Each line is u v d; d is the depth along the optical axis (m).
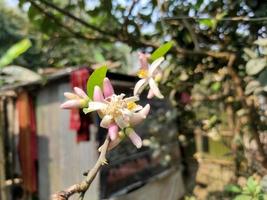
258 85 1.46
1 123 4.29
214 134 3.35
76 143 4.33
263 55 1.48
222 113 3.26
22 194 4.97
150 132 5.04
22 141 4.88
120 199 4.25
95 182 3.98
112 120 0.77
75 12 2.64
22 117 4.84
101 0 2.18
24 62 5.60
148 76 0.96
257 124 2.21
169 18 1.84
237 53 1.97
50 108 4.69
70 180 4.43
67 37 2.55
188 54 2.03
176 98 3.24
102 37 2.46
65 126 4.52
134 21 2.26
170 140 5.05
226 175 4.09
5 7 8.68
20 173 5.00
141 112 0.78
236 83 1.95
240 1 1.81
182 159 5.11
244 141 2.71
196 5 1.95
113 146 0.77
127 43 2.27
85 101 0.81
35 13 2.26
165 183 5.16
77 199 0.73
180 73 2.35
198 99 3.34
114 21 2.35
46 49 3.36
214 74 2.44
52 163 4.68
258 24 1.80
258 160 2.29
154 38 2.34
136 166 4.87
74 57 4.37
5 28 8.24
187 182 5.02
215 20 1.74
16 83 4.61
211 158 4.46
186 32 2.09
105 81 0.80
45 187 4.77
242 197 1.43
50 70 4.68
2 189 4.15
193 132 4.66
